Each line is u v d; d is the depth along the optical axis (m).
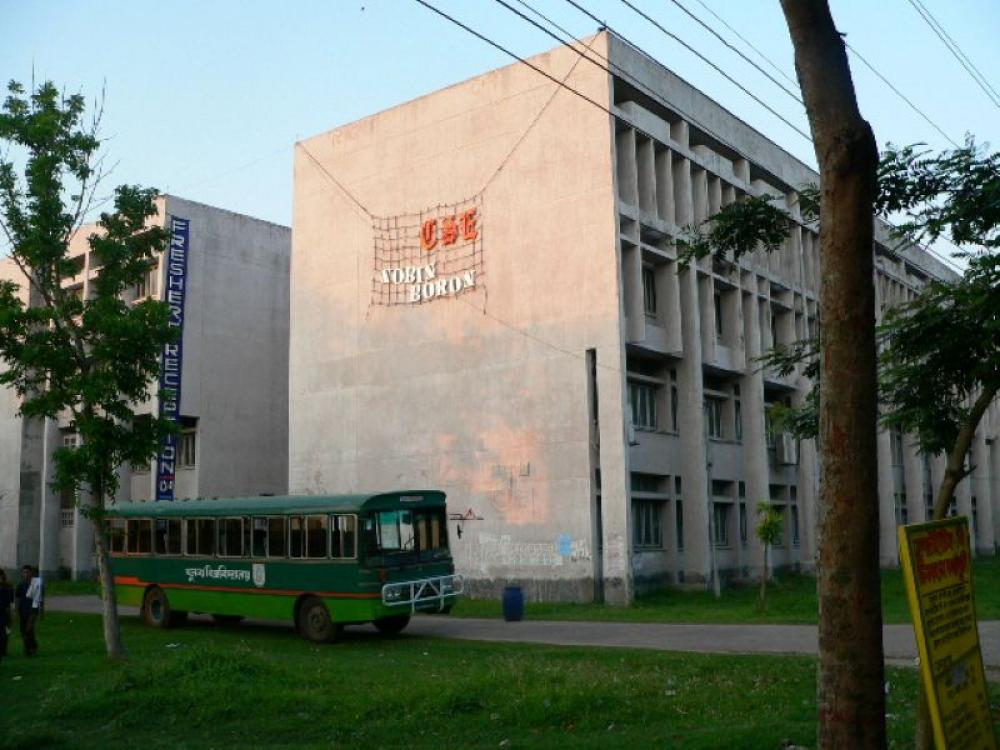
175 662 12.70
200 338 42.06
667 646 18.00
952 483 7.77
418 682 12.23
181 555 23.48
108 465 17.73
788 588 33.62
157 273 41.50
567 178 30.92
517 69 32.50
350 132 37.12
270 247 45.50
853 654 5.79
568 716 10.37
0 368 49.69
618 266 29.52
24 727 10.96
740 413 36.88
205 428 41.75
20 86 17.97
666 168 32.81
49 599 36.88
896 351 8.58
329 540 20.33
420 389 33.78
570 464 29.83
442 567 21.08
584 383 29.80
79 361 17.88
